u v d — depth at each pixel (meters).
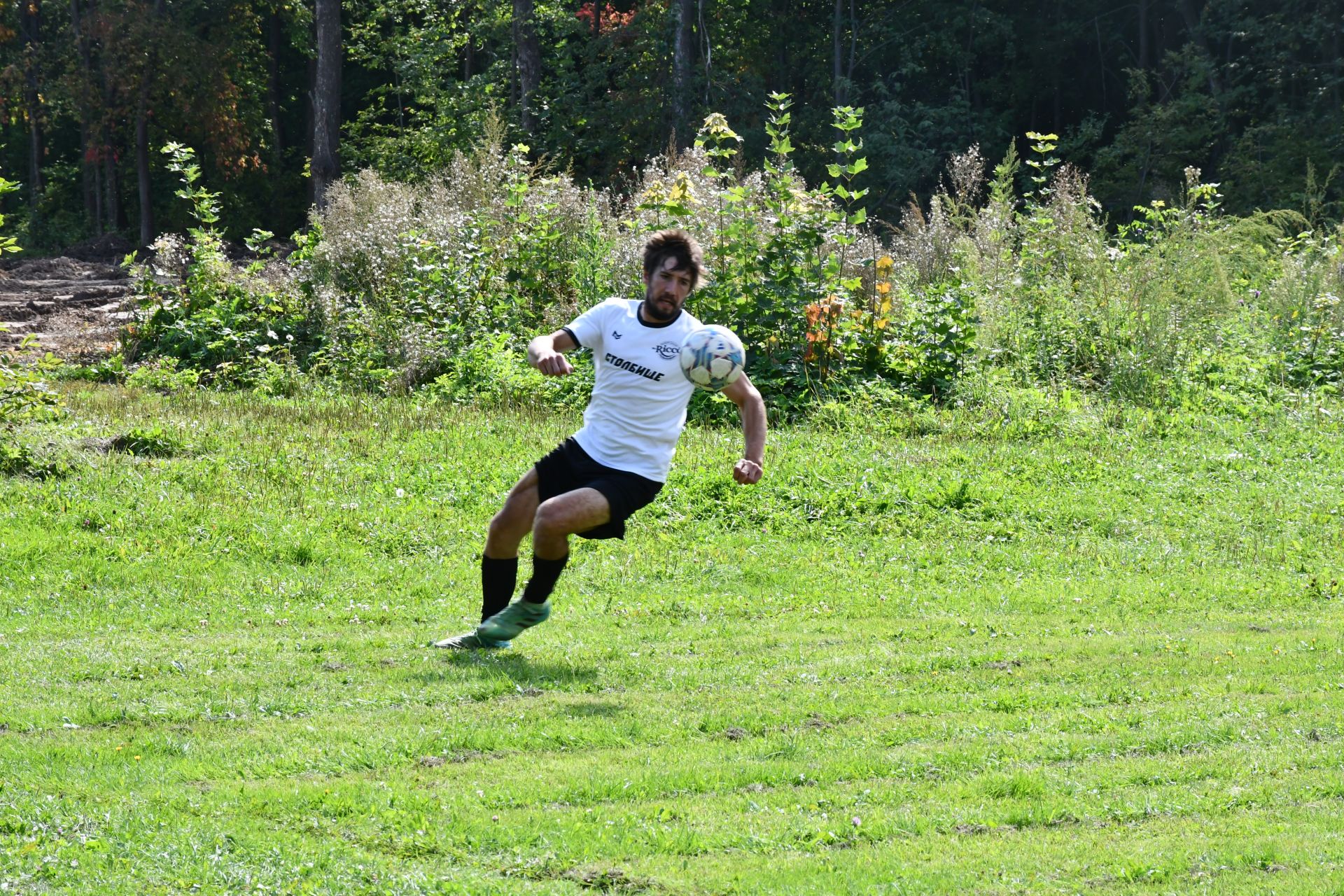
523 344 55.28
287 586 28.66
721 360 21.91
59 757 17.55
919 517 36.72
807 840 15.38
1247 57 126.38
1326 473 43.09
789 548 33.41
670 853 14.91
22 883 13.55
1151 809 16.45
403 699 20.55
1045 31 142.12
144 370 55.25
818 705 20.69
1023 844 15.34
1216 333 58.34
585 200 67.69
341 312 58.69
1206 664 23.62
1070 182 66.69
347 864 14.30
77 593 27.64
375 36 151.38
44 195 169.25
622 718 19.75
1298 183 110.44
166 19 151.38
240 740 18.44
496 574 23.66
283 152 180.00
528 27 122.75
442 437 43.12
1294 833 15.69
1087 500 38.78
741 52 143.75
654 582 30.02
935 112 131.75
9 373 38.47
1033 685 22.25
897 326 54.34
